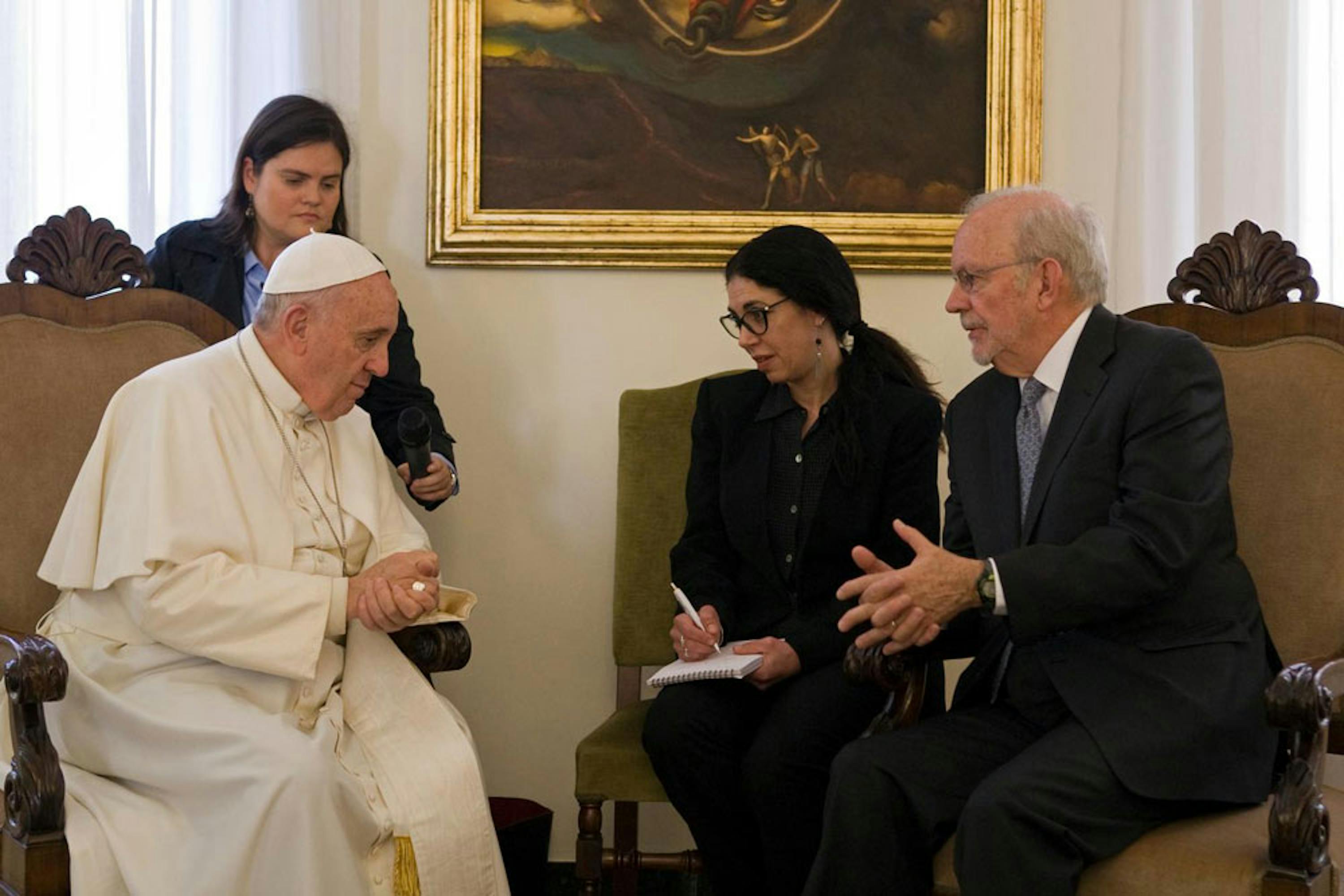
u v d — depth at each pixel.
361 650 3.06
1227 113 3.98
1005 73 4.02
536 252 4.01
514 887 3.77
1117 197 4.07
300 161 3.61
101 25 3.93
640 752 3.30
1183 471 2.67
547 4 4.00
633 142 4.02
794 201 4.04
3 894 2.63
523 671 4.12
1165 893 2.41
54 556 2.97
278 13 3.95
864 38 4.02
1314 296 3.14
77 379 3.29
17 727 2.59
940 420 3.38
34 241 3.35
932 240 4.02
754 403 3.49
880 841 2.67
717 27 4.01
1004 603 2.62
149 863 2.66
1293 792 2.34
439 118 3.98
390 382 3.69
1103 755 2.56
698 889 4.07
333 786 2.70
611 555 4.11
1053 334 2.86
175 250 3.71
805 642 3.25
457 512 4.09
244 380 3.09
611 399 4.08
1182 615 2.69
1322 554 2.95
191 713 2.79
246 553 2.96
